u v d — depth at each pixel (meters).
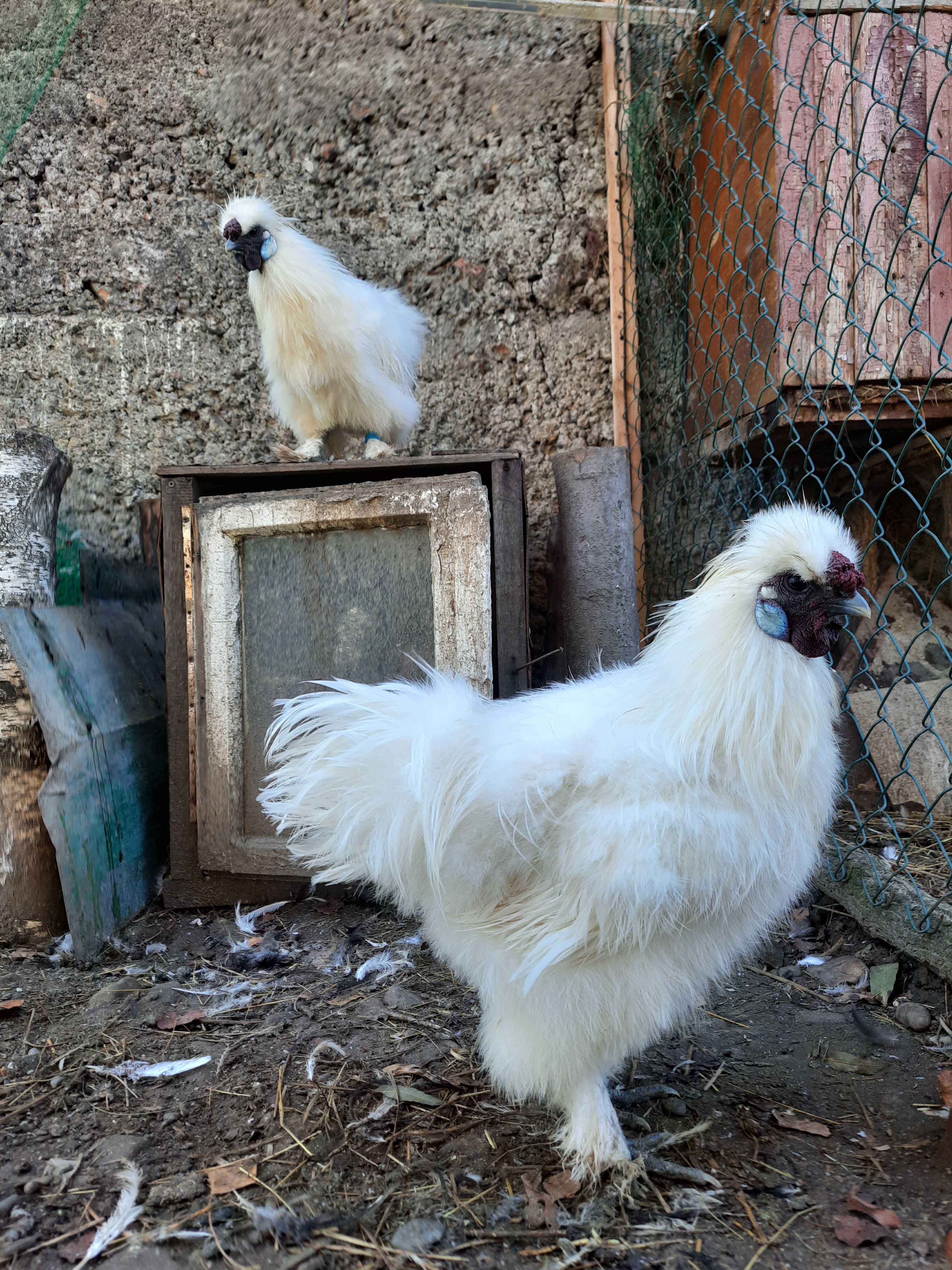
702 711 0.61
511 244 1.41
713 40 1.18
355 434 1.21
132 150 1.40
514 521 1.01
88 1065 0.76
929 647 1.18
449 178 1.41
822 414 0.97
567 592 1.19
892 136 0.98
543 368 1.41
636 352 1.36
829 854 0.98
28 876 0.98
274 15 1.41
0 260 1.38
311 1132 0.68
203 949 0.98
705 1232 0.59
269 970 0.93
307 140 1.42
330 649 1.04
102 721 1.05
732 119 1.15
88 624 1.15
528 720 0.65
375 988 0.89
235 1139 0.68
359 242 1.42
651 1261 0.57
